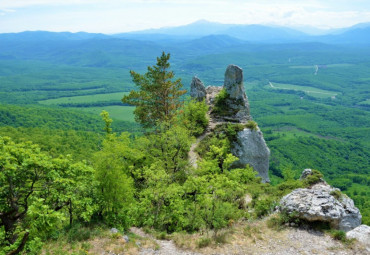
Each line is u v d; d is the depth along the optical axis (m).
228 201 30.02
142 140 38.47
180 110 53.94
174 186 28.83
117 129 154.62
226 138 49.16
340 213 24.22
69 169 21.91
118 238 21.56
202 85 62.03
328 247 20.94
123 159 34.00
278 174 117.81
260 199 31.89
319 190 27.34
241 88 57.22
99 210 25.75
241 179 36.19
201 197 27.11
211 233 23.61
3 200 19.33
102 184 25.36
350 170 137.62
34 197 19.33
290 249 20.78
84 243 20.23
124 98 50.09
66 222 25.17
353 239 21.39
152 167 30.91
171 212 27.92
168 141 38.34
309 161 140.12
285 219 24.44
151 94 50.53
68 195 20.92
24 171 19.52
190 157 45.16
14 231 18.89
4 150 18.98
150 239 22.64
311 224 23.95
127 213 25.73
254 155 51.09
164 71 49.72
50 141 94.56
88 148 94.81
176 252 20.48
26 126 140.12
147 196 28.19
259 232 23.28
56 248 19.58
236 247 21.11
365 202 91.62
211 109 58.31
